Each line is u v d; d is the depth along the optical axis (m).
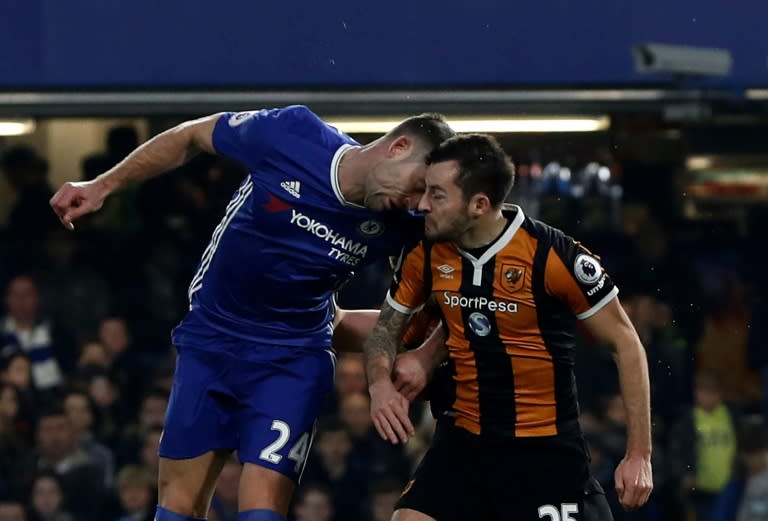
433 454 13.98
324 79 25.12
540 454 13.59
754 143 27.23
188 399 14.12
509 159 12.88
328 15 25.09
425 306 13.91
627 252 27.48
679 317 27.48
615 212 27.58
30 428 25.48
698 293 27.50
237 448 14.20
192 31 25.11
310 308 14.05
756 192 27.47
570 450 13.63
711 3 25.45
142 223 27.86
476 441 13.69
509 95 25.34
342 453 25.14
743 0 25.50
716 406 26.67
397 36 25.14
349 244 13.50
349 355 26.44
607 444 25.23
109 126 27.58
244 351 14.02
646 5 25.34
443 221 12.67
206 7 25.08
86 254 27.70
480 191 12.59
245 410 14.07
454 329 13.48
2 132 26.44
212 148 13.90
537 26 25.28
